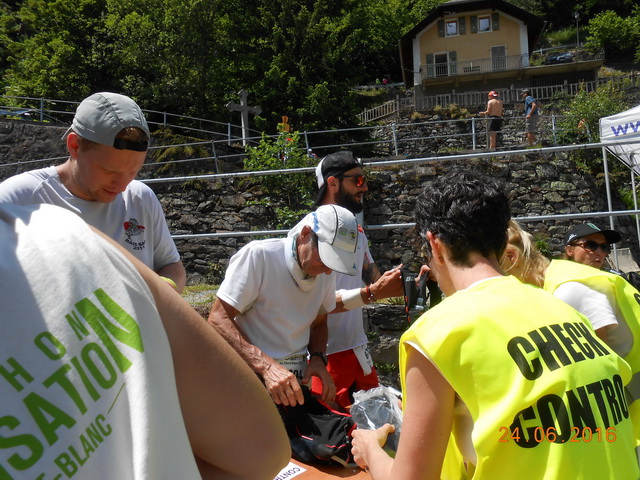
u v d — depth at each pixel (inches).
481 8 1230.9
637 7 1969.7
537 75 1222.9
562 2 2229.3
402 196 490.9
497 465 55.6
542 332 59.5
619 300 102.7
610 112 641.0
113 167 88.1
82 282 29.5
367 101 1147.3
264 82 928.3
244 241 458.3
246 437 38.8
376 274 153.3
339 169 145.3
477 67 1232.2
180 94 916.0
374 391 97.4
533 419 55.2
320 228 107.0
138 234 102.7
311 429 99.0
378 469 69.7
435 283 108.7
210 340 37.6
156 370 31.4
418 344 59.4
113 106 87.2
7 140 579.2
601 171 537.3
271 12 977.5
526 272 108.7
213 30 941.8
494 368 56.7
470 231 65.0
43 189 90.8
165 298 36.0
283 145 484.1
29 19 1013.2
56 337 27.3
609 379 60.2
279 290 111.7
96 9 997.8
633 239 552.4
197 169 533.3
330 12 1024.9
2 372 25.7
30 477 24.8
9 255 28.4
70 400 26.7
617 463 57.0
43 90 940.6
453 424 61.6
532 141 621.3
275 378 100.3
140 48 922.1
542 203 503.8
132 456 28.7
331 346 135.4
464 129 847.7
